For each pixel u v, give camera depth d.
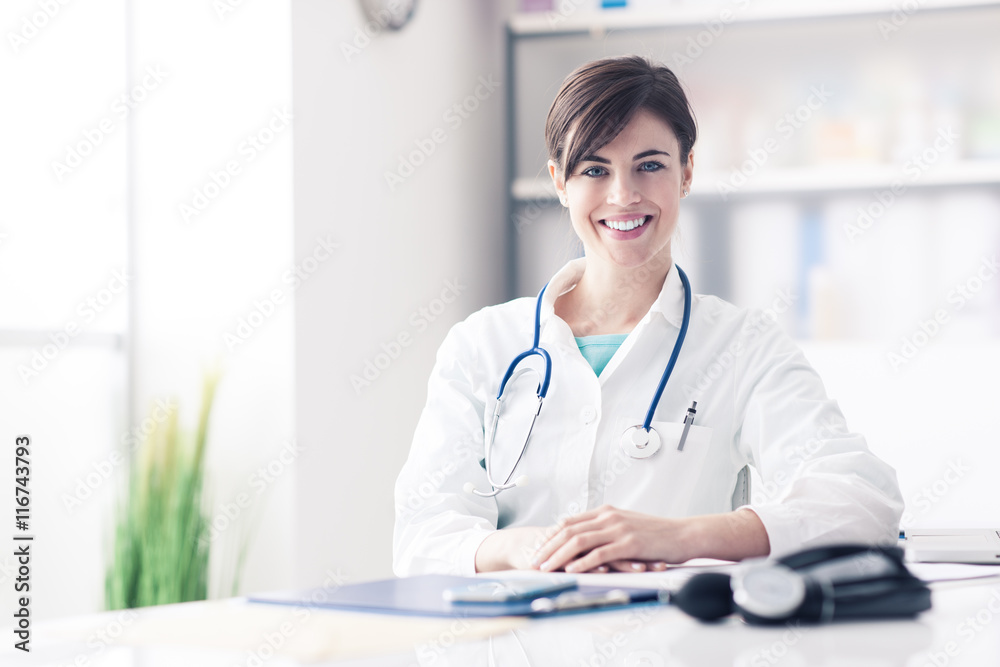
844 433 1.25
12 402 2.14
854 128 3.04
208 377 2.22
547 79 3.33
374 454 2.60
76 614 2.26
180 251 2.34
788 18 3.03
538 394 1.37
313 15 2.35
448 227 3.11
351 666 0.54
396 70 2.76
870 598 0.65
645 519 1.00
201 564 2.20
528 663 0.54
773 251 3.04
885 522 1.08
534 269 3.26
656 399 1.34
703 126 3.12
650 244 1.38
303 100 2.30
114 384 2.34
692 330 1.41
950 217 2.96
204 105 2.33
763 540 1.01
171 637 0.64
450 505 1.31
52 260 2.23
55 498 2.22
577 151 1.35
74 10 2.29
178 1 2.36
